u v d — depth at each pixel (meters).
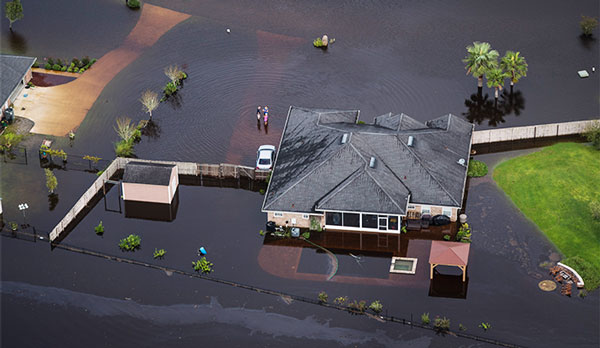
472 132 114.25
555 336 87.38
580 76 133.00
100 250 100.88
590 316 89.62
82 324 90.69
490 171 112.56
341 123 113.69
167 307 92.62
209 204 108.62
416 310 90.94
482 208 105.75
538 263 96.88
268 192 104.00
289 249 100.31
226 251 100.44
